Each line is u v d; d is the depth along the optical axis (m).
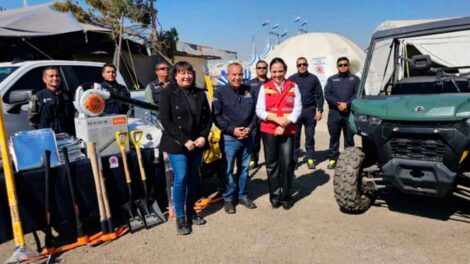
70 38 10.59
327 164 6.50
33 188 3.23
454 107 3.26
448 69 4.14
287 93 4.11
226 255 3.27
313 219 3.99
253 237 3.60
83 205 3.50
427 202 4.30
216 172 4.60
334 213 4.14
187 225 3.76
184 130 3.62
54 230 3.89
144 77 11.95
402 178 3.48
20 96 4.23
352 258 3.14
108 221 3.57
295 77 6.08
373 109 3.74
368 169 3.97
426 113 3.33
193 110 3.65
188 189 3.84
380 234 3.55
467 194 3.59
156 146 4.16
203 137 3.72
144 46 12.72
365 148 4.14
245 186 4.43
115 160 3.73
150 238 3.63
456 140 3.18
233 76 4.08
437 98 3.52
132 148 4.02
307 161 6.26
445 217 3.88
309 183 5.38
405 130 3.41
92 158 3.46
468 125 3.14
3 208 3.16
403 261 3.06
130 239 3.62
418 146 3.38
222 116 4.15
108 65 4.72
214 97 4.17
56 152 3.36
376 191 4.15
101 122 3.66
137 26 13.14
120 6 12.48
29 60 5.37
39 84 5.02
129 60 11.92
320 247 3.35
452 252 3.17
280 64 4.08
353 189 3.88
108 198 3.71
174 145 3.61
